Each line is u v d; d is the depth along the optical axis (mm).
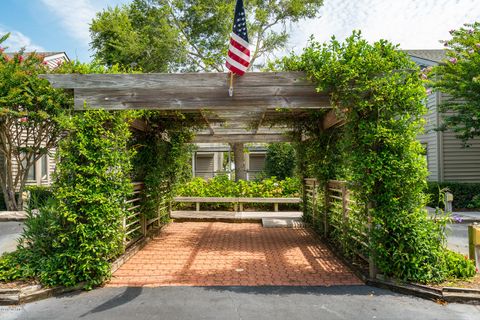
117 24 15828
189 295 4164
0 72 9906
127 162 5141
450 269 4430
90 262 4488
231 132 9984
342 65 4418
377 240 4457
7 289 4039
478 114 8938
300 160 9125
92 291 4348
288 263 5562
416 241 4293
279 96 4715
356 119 4672
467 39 9133
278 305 3840
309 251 6383
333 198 6953
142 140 7273
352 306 3805
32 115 10234
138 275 4965
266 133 9922
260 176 16344
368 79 4484
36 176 14375
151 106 4684
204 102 4703
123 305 3871
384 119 4512
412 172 4410
